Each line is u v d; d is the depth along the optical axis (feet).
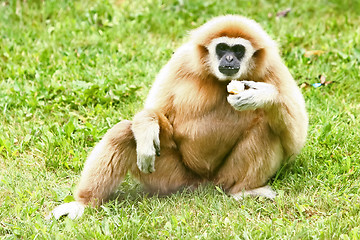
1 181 48.34
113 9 81.46
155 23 79.25
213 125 45.73
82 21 79.15
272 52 46.42
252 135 45.29
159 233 41.01
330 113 58.54
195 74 45.73
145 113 44.83
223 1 85.25
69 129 55.52
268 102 42.83
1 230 42.16
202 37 45.60
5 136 55.62
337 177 47.47
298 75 66.03
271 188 47.16
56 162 51.39
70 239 40.19
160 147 46.42
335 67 68.08
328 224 40.96
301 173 49.08
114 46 72.79
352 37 73.00
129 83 65.16
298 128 45.27
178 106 45.91
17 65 67.92
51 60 69.72
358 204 43.27
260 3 85.81
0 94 61.67
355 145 52.65
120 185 49.01
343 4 84.84
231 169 46.75
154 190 47.67
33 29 76.84
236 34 45.11
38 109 60.23
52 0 82.89
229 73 44.29
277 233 39.81
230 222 41.47
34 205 44.96
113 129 44.96
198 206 44.09
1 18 78.38
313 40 73.97
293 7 84.74
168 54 71.56
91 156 45.60
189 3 84.02
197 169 47.50
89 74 66.18
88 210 44.01
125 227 40.83
